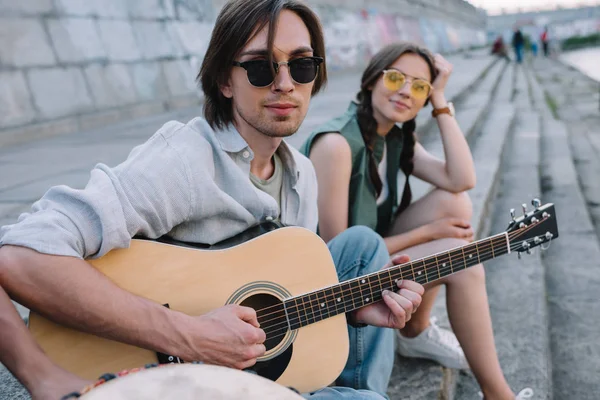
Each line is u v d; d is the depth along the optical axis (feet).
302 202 5.60
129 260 4.40
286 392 2.77
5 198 12.08
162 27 30.58
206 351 4.14
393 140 7.80
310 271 5.08
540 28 231.09
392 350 5.77
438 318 8.39
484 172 17.56
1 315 3.50
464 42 127.75
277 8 4.60
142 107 27.43
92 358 4.15
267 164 5.25
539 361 8.49
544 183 20.97
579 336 10.47
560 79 81.15
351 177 7.19
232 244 4.85
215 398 2.61
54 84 23.24
